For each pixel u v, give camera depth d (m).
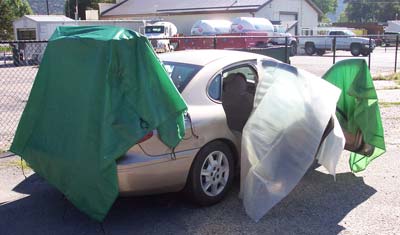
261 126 4.79
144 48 4.28
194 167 4.73
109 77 4.20
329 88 5.16
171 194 5.32
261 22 34.25
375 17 109.38
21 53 17.34
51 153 4.61
